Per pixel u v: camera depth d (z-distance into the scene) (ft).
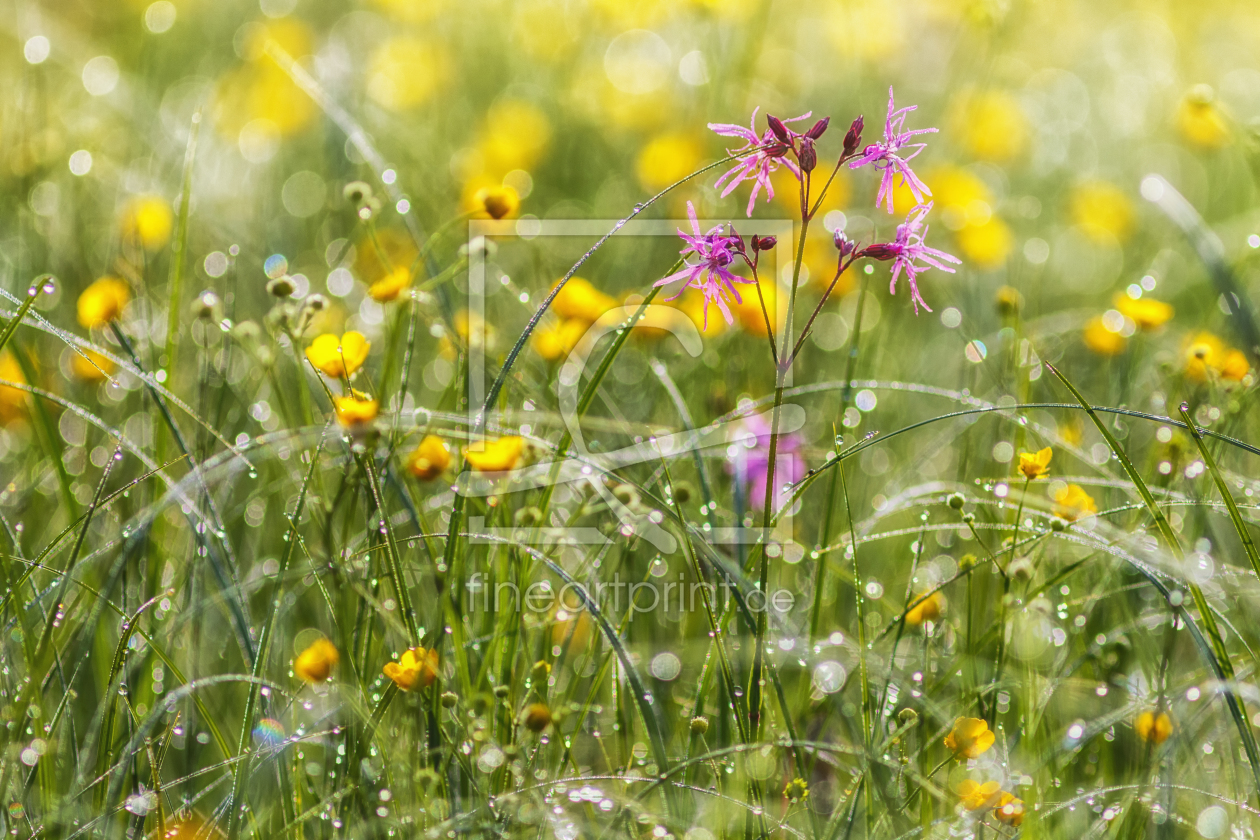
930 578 7.16
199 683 6.68
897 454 7.58
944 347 8.47
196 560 6.93
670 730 6.94
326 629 7.07
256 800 6.83
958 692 6.97
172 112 11.27
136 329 7.43
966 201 9.14
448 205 9.25
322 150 11.07
